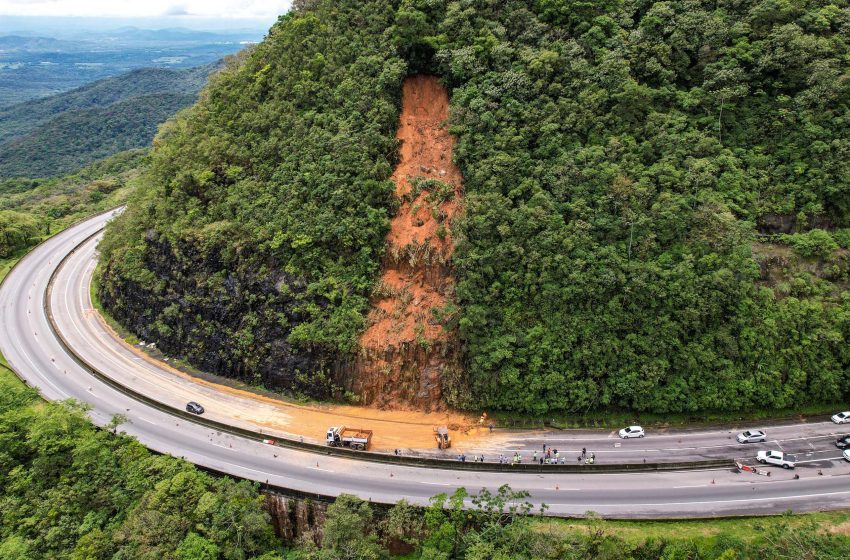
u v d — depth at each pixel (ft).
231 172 264.31
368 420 219.20
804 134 228.84
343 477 193.77
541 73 240.94
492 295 217.56
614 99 234.99
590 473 193.36
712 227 215.51
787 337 209.87
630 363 211.61
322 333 225.56
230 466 199.72
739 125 236.43
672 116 235.40
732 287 208.85
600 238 219.41
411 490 187.21
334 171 244.63
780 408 215.51
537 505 178.81
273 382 238.48
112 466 198.59
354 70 261.44
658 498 181.78
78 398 240.32
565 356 213.25
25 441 208.95
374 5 274.57
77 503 188.65
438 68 257.34
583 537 163.02
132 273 279.90
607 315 212.84
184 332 262.67
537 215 218.59
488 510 169.37
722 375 208.03
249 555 175.32
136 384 247.29
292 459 203.62
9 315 298.76
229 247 248.32
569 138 232.32
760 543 164.45
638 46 244.01
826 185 223.10
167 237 266.98
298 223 240.73
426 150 252.01
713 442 205.67
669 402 210.79
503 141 232.73
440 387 220.23
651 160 230.89
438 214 233.76
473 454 201.26
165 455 201.05
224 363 250.16
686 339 211.61
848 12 242.58
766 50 238.27
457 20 256.52
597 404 214.07
